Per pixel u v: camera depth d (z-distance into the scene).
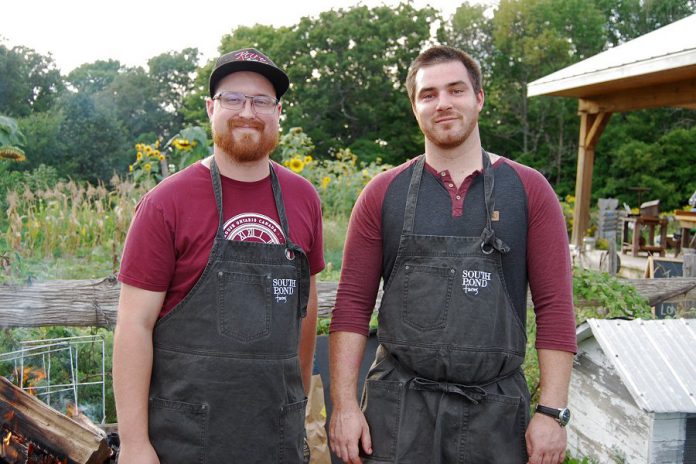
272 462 2.08
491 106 33.03
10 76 30.72
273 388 2.07
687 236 11.48
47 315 3.47
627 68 9.23
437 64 2.26
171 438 2.03
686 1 34.03
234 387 2.02
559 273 2.22
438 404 2.20
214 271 2.03
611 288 4.59
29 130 25.12
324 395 3.47
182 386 2.02
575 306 4.53
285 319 2.10
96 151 27.11
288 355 2.12
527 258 2.27
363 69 34.94
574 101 31.09
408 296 2.24
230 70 2.11
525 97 31.73
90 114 28.20
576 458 3.29
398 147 34.72
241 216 2.10
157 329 2.09
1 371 3.62
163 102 46.47
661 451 2.80
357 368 2.36
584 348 3.25
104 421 3.61
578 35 32.91
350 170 10.92
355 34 35.00
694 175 25.73
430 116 2.23
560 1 32.50
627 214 12.30
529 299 4.55
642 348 2.97
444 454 2.20
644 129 27.09
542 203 2.24
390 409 2.26
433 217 2.25
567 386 2.20
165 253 2.03
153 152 8.27
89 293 3.52
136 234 2.03
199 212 2.06
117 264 5.42
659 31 11.66
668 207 25.77
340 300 2.39
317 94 34.97
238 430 2.03
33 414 2.63
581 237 12.09
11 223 6.34
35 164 25.06
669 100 10.10
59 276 5.45
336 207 10.05
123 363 2.02
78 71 48.88
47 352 3.59
